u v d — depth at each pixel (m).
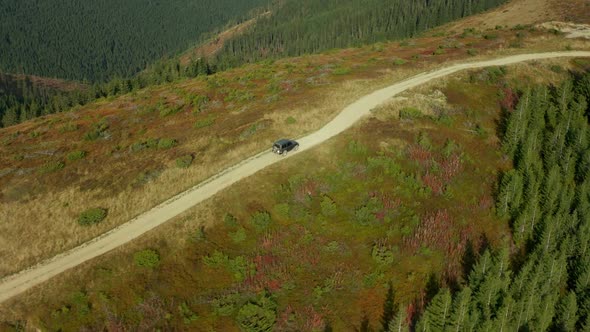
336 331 31.27
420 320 28.64
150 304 31.97
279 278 34.41
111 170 48.00
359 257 36.53
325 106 56.50
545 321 30.88
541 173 44.09
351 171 43.78
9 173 49.53
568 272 36.38
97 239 37.50
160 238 36.31
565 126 50.66
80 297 32.00
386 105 55.16
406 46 92.12
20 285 33.47
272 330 30.89
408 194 41.97
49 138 60.91
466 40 89.31
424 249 36.56
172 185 43.31
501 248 34.38
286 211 39.22
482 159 48.50
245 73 85.44
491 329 28.81
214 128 55.41
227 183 42.50
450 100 58.47
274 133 50.41
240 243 36.84
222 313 31.70
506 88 62.69
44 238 38.28
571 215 39.88
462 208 41.72
